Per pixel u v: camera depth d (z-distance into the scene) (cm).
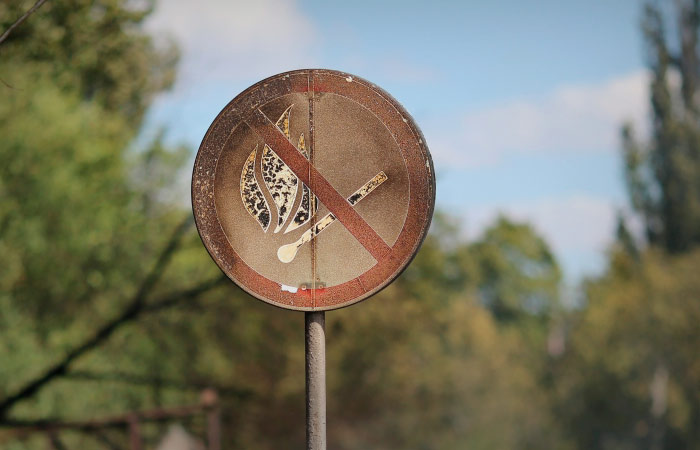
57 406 1719
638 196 6100
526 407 6216
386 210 484
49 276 1680
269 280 485
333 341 2367
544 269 9819
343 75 488
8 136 1653
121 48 1859
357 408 2642
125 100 2127
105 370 1756
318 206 486
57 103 1712
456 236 3438
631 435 5622
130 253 1762
